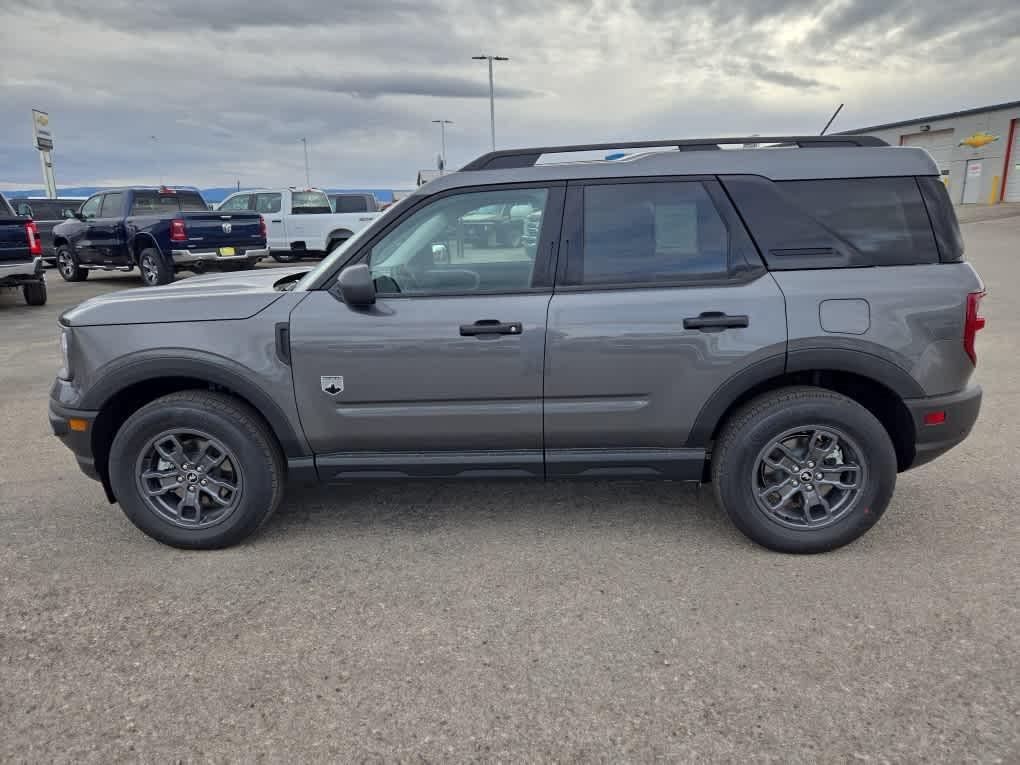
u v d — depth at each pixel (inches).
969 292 125.9
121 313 134.0
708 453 136.4
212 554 138.3
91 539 145.2
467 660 104.0
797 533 131.0
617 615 114.5
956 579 122.2
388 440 135.1
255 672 102.3
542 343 128.3
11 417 233.9
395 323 129.5
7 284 452.1
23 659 106.3
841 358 125.3
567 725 90.6
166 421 132.7
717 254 129.1
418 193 133.6
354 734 90.0
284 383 131.7
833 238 127.9
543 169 132.6
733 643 106.3
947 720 89.4
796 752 85.1
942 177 130.0
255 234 552.1
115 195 569.0
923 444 129.3
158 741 89.4
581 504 158.1
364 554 137.2
